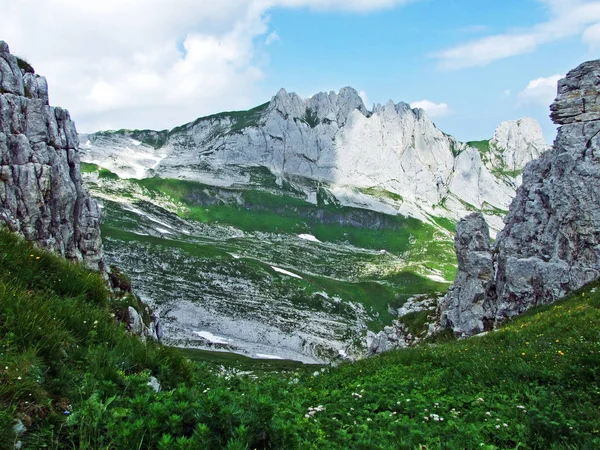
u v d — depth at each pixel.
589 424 9.77
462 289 54.81
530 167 53.84
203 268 193.38
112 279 36.41
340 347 150.38
